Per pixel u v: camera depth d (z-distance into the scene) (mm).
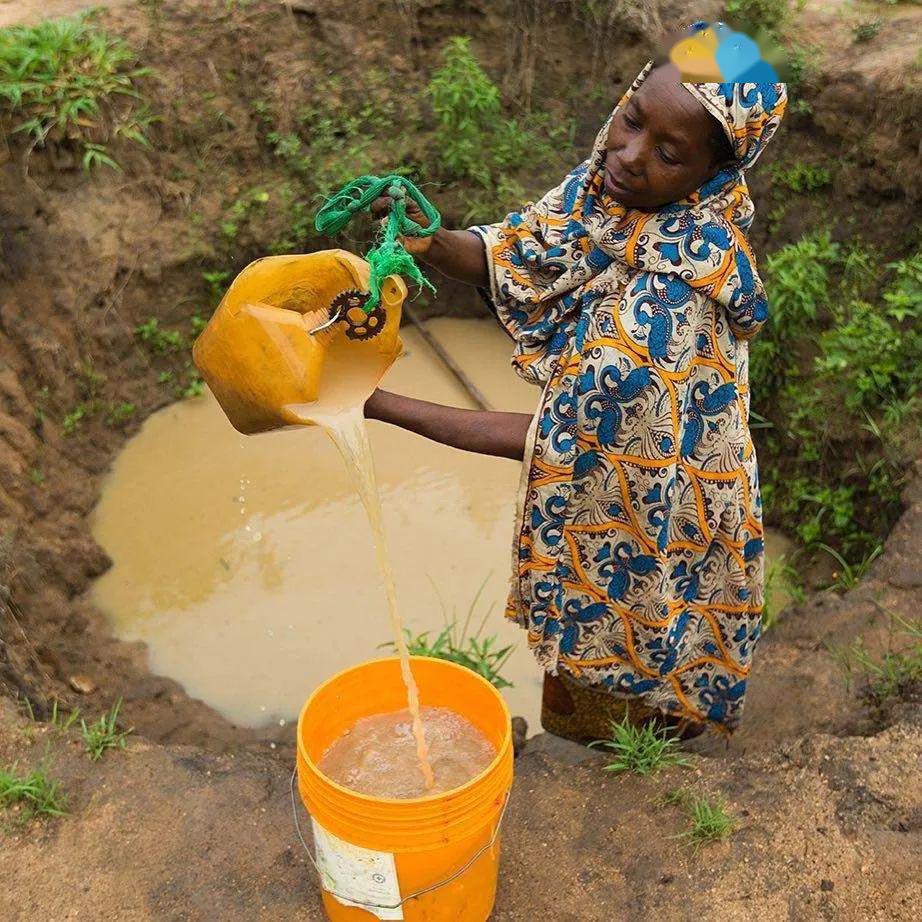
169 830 3006
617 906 2787
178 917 2785
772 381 5254
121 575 4789
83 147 5605
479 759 2562
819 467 4941
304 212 6242
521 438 2549
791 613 4023
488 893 2662
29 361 5246
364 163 6305
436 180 6539
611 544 2672
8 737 3250
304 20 6375
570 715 3240
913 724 3145
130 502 5203
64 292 5430
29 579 4293
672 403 2441
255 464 5441
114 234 5684
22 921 2760
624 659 2885
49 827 2998
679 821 2986
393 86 6539
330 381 2406
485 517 5086
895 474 4477
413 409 2535
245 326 2287
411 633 4449
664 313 2387
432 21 6633
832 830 2898
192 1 6078
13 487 4703
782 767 3104
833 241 5477
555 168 6547
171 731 3955
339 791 2225
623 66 6371
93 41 5625
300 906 2814
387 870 2324
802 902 2750
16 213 5348
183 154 6016
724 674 2988
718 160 2312
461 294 6484
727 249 2396
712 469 2660
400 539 4957
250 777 3188
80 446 5332
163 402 5805
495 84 6688
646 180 2283
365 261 2258
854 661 3633
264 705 4180
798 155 5637
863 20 5828
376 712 2723
